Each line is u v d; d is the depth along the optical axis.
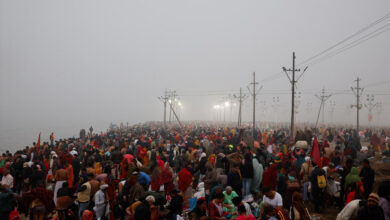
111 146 20.59
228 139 24.80
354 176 8.86
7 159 14.87
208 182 10.92
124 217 9.60
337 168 12.09
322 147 17.69
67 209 8.74
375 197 5.79
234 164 10.68
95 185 9.37
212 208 7.96
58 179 10.59
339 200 10.15
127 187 9.59
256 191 11.27
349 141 22.17
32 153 16.39
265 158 13.57
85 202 9.15
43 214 8.91
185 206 10.65
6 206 8.26
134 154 19.22
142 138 23.72
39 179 11.95
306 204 10.92
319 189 10.09
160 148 17.05
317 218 9.16
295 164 11.85
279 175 10.41
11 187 12.12
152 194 8.38
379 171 14.87
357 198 7.98
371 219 5.78
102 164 15.66
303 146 17.69
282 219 7.05
